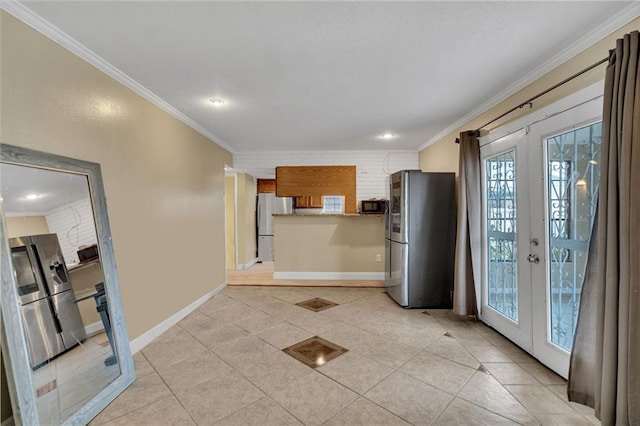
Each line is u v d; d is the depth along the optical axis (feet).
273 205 22.45
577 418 5.36
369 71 7.43
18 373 4.52
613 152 4.76
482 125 9.91
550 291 7.02
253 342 8.57
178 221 10.39
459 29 5.72
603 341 4.93
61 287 5.61
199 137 12.14
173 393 6.18
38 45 5.42
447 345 8.32
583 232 6.15
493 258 9.41
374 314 10.91
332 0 4.91
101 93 6.93
